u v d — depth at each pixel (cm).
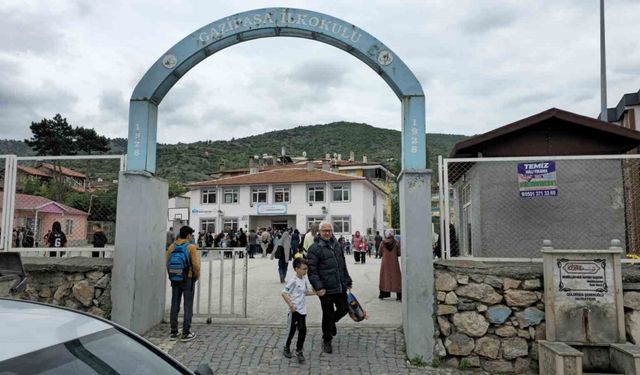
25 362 197
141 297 692
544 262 577
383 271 995
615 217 748
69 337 230
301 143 14538
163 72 716
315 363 595
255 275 1510
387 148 12875
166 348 642
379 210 5244
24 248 700
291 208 4425
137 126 710
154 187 739
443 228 649
